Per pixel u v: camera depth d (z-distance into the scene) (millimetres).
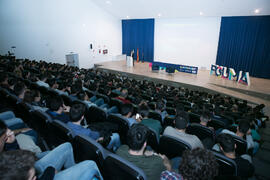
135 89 6613
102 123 2414
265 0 9125
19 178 743
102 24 15555
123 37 17969
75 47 13695
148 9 13555
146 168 1390
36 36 11281
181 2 11383
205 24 12969
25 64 8766
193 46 13906
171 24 14648
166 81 10727
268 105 7691
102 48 16016
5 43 10047
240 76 10211
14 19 10172
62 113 2578
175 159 1953
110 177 1424
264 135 4449
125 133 2693
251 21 11078
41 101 3410
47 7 11500
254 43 11312
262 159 3129
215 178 1344
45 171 1094
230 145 1857
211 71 12258
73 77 6723
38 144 2465
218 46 12727
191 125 2902
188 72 12727
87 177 1261
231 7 10453
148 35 16312
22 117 2912
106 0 13656
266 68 11297
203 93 7805
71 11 12930
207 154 1023
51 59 12312
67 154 1494
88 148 1526
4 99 3232
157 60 16453
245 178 1840
